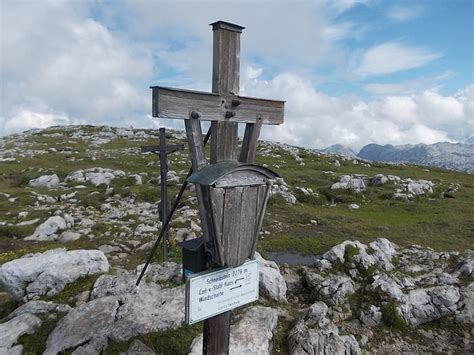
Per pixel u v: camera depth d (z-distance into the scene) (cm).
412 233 2414
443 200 3578
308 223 2619
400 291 1352
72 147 7650
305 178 4378
